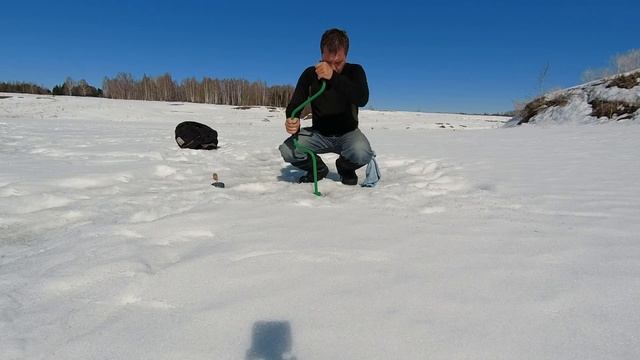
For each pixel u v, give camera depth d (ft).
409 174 13.57
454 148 21.06
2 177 10.96
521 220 7.50
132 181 11.75
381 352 3.67
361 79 10.33
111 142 24.68
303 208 8.34
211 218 7.55
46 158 15.96
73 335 3.92
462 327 4.02
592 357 3.55
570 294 4.64
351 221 7.44
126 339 3.85
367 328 4.01
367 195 9.64
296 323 4.11
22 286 4.89
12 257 6.00
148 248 6.10
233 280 5.04
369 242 6.33
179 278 5.08
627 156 15.71
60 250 6.06
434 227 7.10
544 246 6.15
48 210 8.19
